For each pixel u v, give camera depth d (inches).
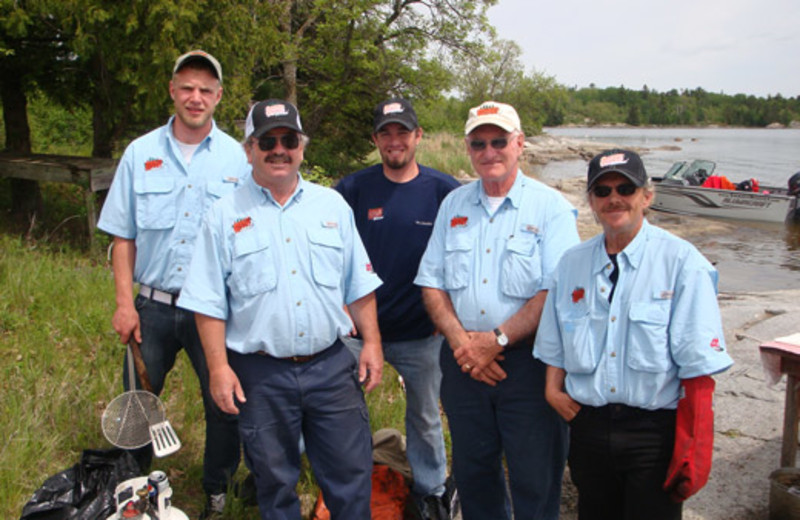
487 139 114.8
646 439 95.7
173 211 127.2
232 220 106.7
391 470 144.6
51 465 139.7
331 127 706.8
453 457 124.0
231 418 127.6
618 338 97.0
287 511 109.5
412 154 143.1
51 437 147.9
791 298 318.0
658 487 96.3
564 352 103.2
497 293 115.5
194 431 162.4
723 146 2581.2
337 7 612.7
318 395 108.1
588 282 101.3
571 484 156.7
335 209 113.1
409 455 145.9
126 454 126.8
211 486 133.7
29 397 157.8
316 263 107.3
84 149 665.6
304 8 679.7
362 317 118.7
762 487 147.3
